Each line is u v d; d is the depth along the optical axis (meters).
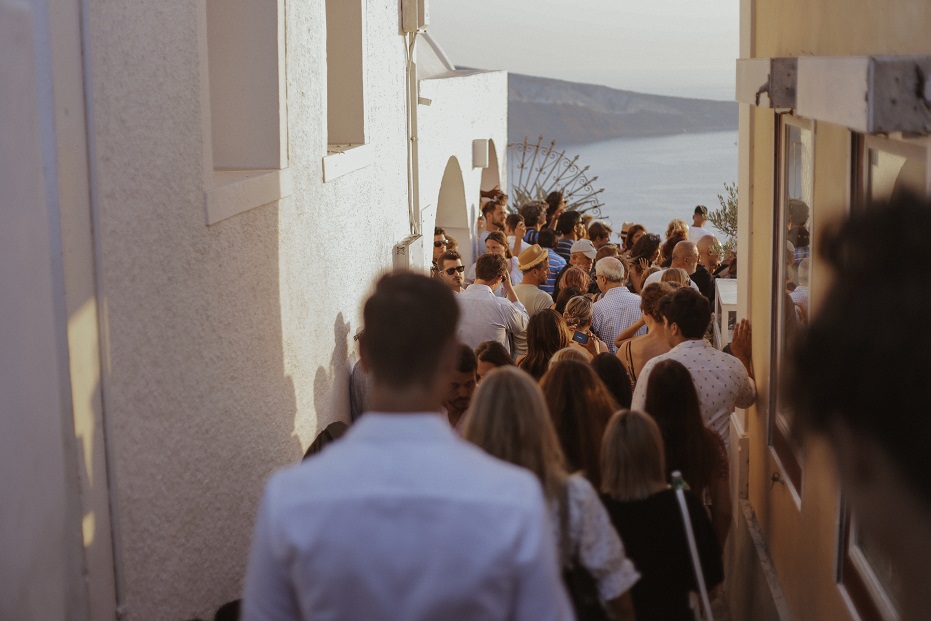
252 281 4.38
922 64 2.51
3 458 2.13
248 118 4.74
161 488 3.37
